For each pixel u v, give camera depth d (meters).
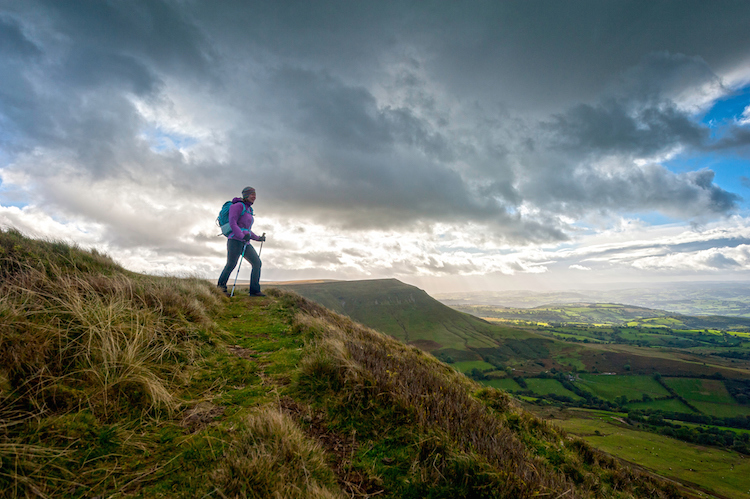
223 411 3.06
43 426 2.16
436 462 2.71
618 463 6.14
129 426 2.52
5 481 1.75
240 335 5.92
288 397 3.51
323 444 2.84
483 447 3.05
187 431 2.63
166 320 4.70
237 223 9.10
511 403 6.68
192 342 4.45
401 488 2.46
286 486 2.03
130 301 4.54
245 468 2.04
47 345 2.77
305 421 3.12
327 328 7.08
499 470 2.66
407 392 3.63
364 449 2.86
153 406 2.78
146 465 2.16
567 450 5.52
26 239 5.78
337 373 3.81
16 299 3.36
